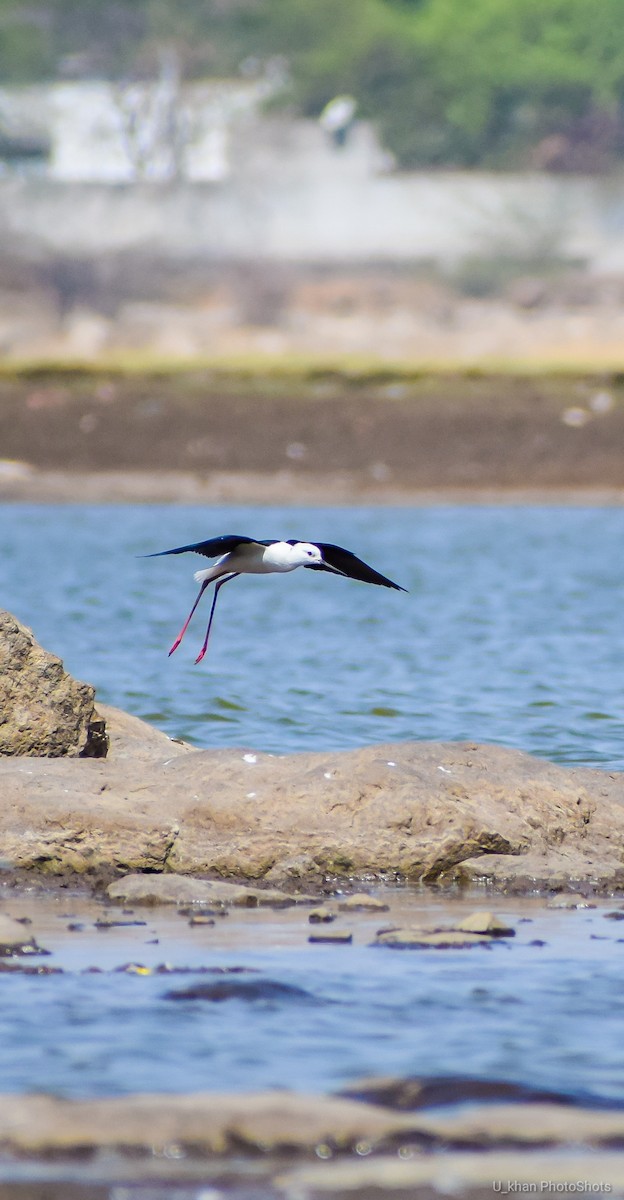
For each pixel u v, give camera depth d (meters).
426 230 68.50
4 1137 7.00
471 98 79.94
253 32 79.00
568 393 53.81
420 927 10.57
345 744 16.75
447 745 13.20
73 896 11.44
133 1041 8.28
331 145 74.88
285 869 12.04
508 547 39.00
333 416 52.25
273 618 28.03
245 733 17.33
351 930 10.54
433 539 40.38
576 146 80.06
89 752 13.77
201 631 25.97
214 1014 8.71
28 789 12.37
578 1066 8.01
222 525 42.59
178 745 14.87
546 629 26.33
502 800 12.62
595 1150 7.00
